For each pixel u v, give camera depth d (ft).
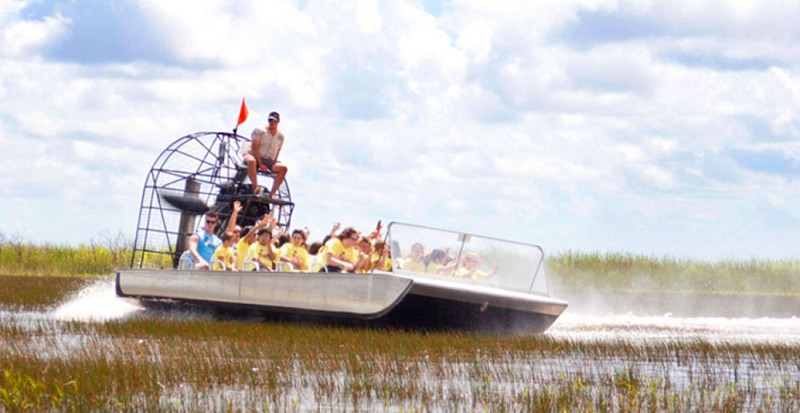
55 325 93.71
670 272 191.83
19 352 70.13
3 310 118.32
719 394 57.77
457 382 62.49
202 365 66.08
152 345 77.56
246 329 90.38
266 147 114.32
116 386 57.26
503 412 52.08
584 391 57.67
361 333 86.53
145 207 116.37
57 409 51.93
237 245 104.88
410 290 85.46
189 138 116.26
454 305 88.28
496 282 94.48
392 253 89.40
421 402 55.26
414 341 81.61
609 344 82.58
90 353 69.51
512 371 66.80
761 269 189.98
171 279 107.24
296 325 94.84
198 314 106.42
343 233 97.09
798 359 76.38
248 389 59.00
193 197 115.44
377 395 57.47
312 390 59.06
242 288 98.32
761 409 53.98
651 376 65.92
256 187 112.78
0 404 51.96
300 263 100.89
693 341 85.87
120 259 207.51
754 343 86.17
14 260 206.59
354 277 89.04
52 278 186.19
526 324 93.35
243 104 116.37
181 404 53.31
